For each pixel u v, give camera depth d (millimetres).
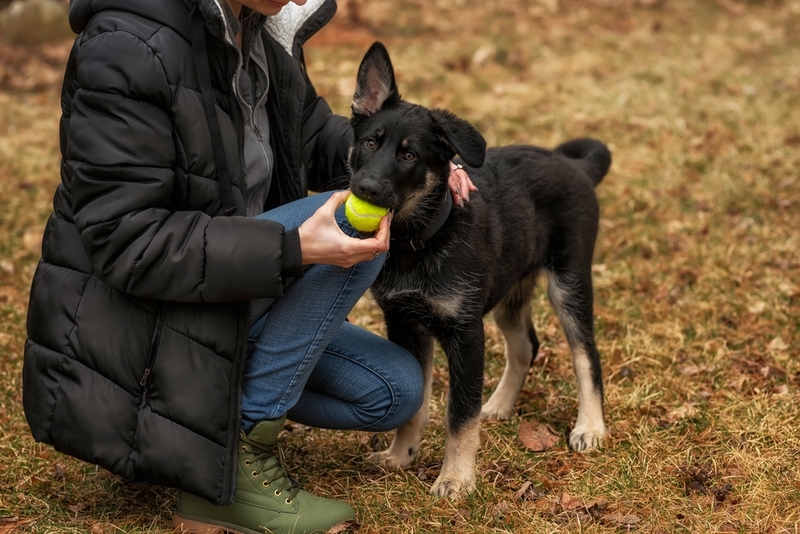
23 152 6516
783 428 3301
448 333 3004
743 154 6527
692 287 4746
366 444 3344
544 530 2738
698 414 3477
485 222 3090
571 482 3053
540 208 3430
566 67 8516
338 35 9062
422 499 2914
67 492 2951
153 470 2428
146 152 2291
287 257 2332
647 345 4090
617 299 4645
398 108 2998
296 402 2668
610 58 8867
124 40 2275
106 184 2279
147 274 2303
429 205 2895
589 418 3424
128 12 2334
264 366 2586
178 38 2359
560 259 3512
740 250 5082
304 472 3105
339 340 2873
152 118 2297
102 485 2982
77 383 2430
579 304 3514
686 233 5410
